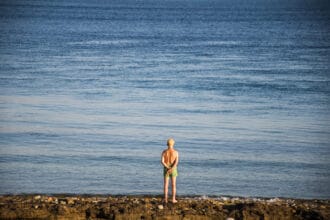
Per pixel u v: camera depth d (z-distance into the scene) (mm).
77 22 196625
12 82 71188
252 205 26359
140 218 24391
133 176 34719
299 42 132125
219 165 37500
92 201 27438
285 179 34656
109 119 51594
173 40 135750
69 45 120875
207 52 109938
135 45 122562
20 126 48188
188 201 27859
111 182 33438
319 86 69812
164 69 84312
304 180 34531
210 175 35188
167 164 27250
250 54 106875
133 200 28062
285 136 46031
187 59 97750
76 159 38406
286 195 31641
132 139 44469
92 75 78500
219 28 177375
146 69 84375
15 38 133375
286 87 68938
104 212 24828
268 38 142875
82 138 44469
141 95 63844
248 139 44875
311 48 118188
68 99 60938
